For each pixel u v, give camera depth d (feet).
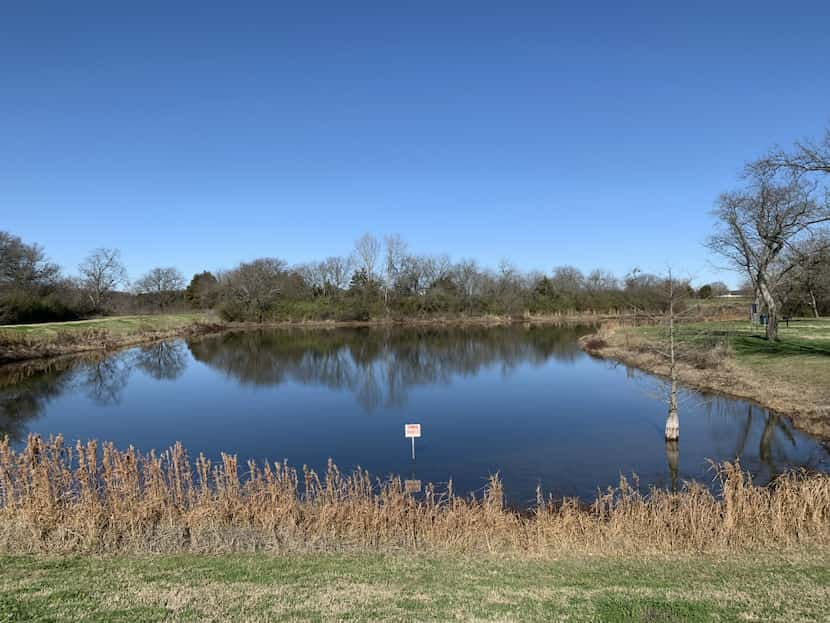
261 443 61.05
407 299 271.90
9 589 22.06
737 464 35.63
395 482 37.99
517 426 66.33
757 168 69.31
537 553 28.73
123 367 125.70
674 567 26.12
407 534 31.01
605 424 66.33
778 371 79.41
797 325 148.87
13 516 30.12
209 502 32.63
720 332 126.00
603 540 30.14
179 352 154.20
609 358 123.95
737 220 106.83
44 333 147.54
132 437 64.44
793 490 33.37
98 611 19.98
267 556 27.50
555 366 117.29
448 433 63.77
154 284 315.37
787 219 97.71
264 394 92.12
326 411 77.77
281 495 33.32
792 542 29.53
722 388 78.69
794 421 61.05
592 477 47.29
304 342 179.32
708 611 20.61
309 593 22.26
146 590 22.17
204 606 20.70
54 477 32.86
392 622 19.66
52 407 82.53
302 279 300.20
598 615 20.31
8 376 110.32
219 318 254.88
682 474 47.57
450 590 22.94
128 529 30.19
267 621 19.53
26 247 210.38
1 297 169.99
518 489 44.68
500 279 299.17
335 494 35.29
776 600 21.65
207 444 60.95
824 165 63.82
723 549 28.81
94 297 265.54
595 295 291.38
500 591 22.84
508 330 217.36
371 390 94.02
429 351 148.56
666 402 76.69
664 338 122.72
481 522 31.73
